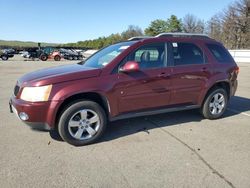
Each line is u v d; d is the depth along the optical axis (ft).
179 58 17.28
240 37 185.16
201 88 18.15
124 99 15.31
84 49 268.00
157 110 16.78
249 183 10.90
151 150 13.96
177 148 14.24
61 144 14.62
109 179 11.11
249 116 20.63
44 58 114.32
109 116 15.19
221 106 19.69
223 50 19.81
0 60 108.37
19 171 11.61
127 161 12.71
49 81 13.57
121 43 17.60
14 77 44.75
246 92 31.99
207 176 11.41
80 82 14.06
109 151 13.83
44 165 12.19
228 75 19.34
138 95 15.69
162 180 11.07
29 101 13.47
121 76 15.06
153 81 16.01
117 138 15.62
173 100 17.15
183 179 11.15
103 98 14.74
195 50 18.13
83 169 11.90
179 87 17.11
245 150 14.10
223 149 14.19
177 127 17.65
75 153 13.52
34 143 14.66
